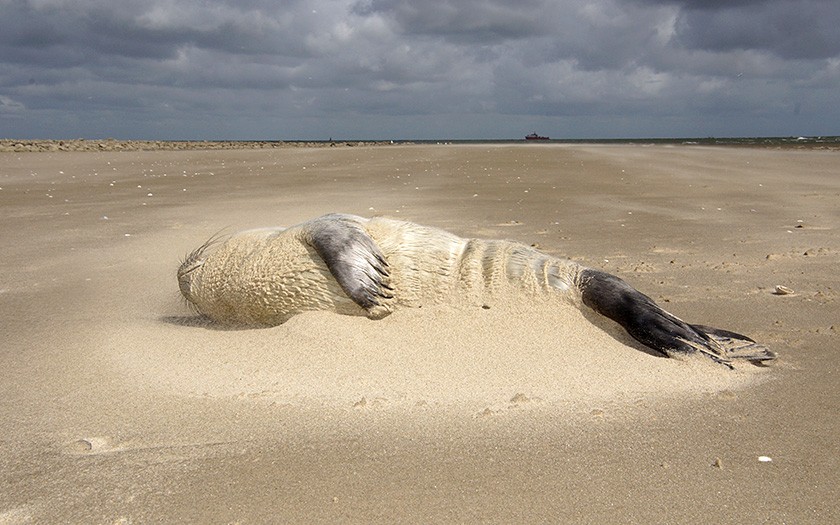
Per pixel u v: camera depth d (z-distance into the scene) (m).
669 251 1.97
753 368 1.05
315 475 0.74
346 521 0.65
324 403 0.93
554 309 1.20
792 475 0.73
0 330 1.29
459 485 0.71
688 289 1.55
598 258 1.88
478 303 1.23
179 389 0.99
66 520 0.66
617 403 0.92
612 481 0.72
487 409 0.90
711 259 1.86
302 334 1.12
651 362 1.05
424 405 0.92
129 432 0.86
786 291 1.50
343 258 1.16
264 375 1.02
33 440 0.84
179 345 1.16
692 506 0.67
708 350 1.08
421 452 0.79
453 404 0.92
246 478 0.73
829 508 0.66
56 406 0.94
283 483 0.72
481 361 1.04
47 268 1.85
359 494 0.70
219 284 1.30
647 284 1.59
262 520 0.65
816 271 1.70
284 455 0.78
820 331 1.23
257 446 0.81
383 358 1.05
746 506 0.67
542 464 0.75
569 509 0.66
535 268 1.26
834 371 1.04
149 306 1.49
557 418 0.88
